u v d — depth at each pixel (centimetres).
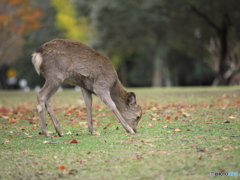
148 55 6675
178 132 1005
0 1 4222
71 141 927
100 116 1372
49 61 1005
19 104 1992
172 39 4875
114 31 4334
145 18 4072
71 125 1216
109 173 666
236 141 849
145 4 3894
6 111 1616
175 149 806
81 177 652
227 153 746
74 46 1031
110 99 1036
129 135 1002
